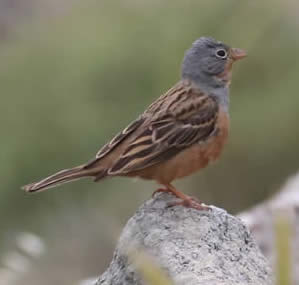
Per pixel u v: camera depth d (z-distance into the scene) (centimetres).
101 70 1631
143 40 1653
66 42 1689
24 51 1705
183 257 705
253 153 1596
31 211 1544
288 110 1597
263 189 1586
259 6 1683
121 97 1622
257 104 1608
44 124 1609
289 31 1669
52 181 795
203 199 1573
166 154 817
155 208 772
